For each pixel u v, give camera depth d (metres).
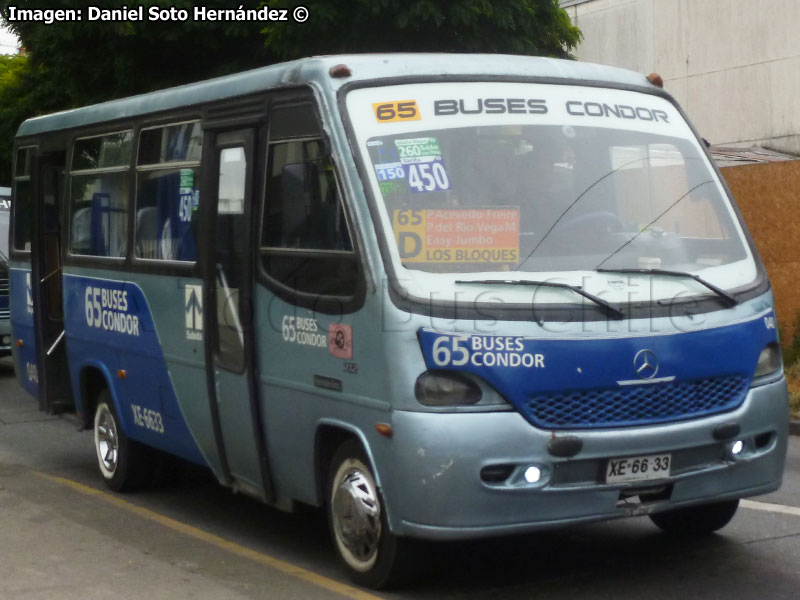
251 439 6.36
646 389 5.27
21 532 6.81
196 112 7.01
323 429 5.76
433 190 5.51
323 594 5.50
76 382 8.83
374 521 5.50
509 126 5.80
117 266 7.96
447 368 5.05
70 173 8.88
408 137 5.62
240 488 6.70
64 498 7.92
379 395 5.23
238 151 6.51
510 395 5.06
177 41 15.80
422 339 5.08
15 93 20.69
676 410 5.36
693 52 22.67
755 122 21.58
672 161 6.14
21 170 9.96
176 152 7.25
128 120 7.96
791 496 7.73
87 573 5.85
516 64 6.10
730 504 6.22
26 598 5.39
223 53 16.17
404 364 5.10
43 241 9.47
